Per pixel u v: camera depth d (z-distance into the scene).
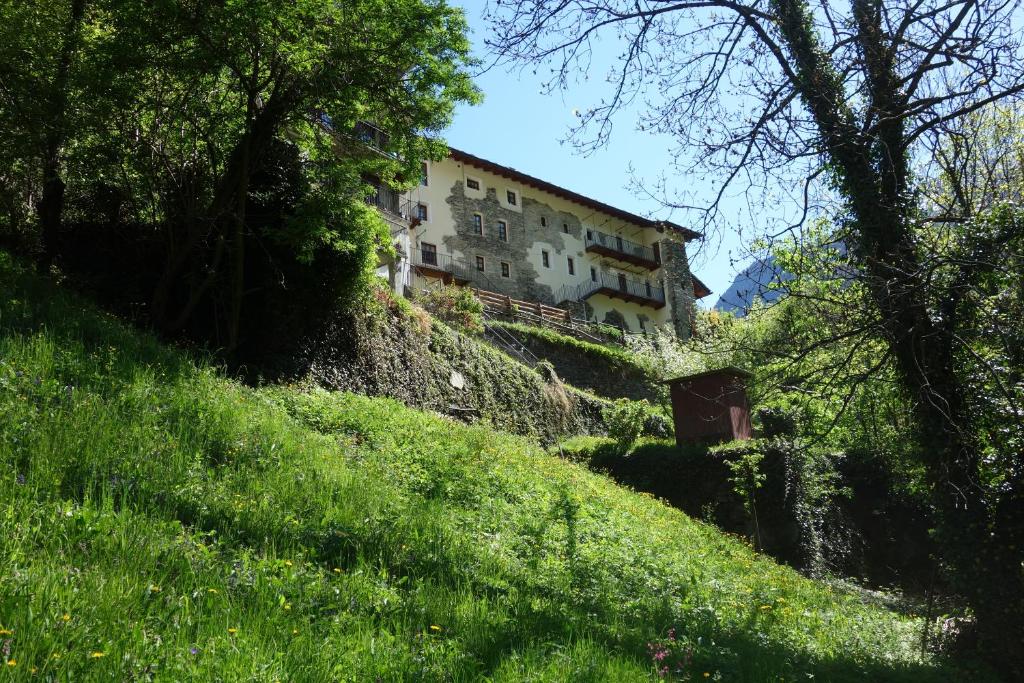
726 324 31.55
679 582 10.17
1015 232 8.63
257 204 16.20
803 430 12.87
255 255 16.27
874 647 9.24
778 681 6.04
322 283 16.59
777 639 8.26
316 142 17.05
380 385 18.45
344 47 14.11
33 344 9.16
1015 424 9.17
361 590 5.45
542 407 26.42
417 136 16.08
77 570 4.29
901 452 14.29
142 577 4.48
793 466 18.14
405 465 11.25
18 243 14.52
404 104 15.42
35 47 13.39
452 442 14.14
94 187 16.16
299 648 4.15
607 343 42.62
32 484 5.61
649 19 9.11
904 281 9.05
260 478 7.92
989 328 9.24
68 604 3.83
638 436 23.44
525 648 5.06
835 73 9.23
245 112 16.06
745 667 6.32
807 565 17.17
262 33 13.43
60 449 6.46
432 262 42.72
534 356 33.72
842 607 12.23
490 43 9.09
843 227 9.83
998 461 9.35
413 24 14.04
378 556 6.46
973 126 9.69
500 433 19.67
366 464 10.38
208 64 13.96
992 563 9.24
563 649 5.26
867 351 10.53
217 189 15.26
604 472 20.58
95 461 6.41
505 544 9.03
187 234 15.41
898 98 9.18
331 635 4.47
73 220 16.09
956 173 9.62
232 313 14.90
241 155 14.91
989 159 10.34
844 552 18.97
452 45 14.88
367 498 8.43
